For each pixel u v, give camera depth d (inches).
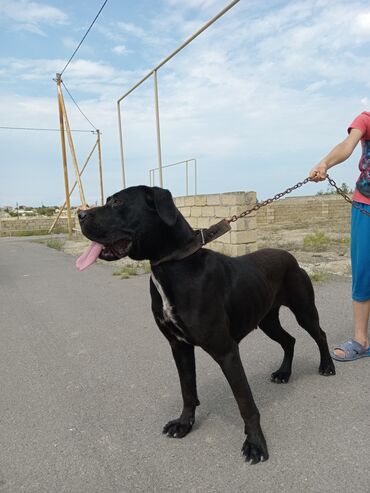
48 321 248.2
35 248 748.6
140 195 106.5
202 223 430.9
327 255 420.5
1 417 137.1
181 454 111.7
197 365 167.6
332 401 133.1
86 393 150.9
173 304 107.0
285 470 101.9
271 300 132.0
